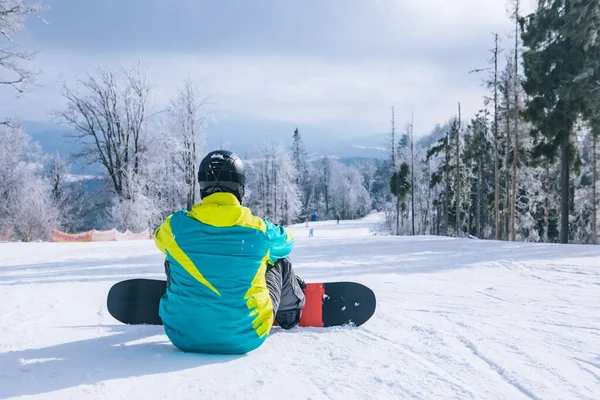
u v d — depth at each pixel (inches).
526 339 126.5
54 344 119.4
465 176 1790.1
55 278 302.7
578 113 852.0
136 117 1507.1
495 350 115.1
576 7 790.5
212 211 110.9
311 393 84.8
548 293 215.6
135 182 1454.2
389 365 102.4
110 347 116.3
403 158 2370.8
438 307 179.9
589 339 127.0
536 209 1464.1
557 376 95.5
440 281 262.7
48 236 1455.5
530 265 326.3
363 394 84.7
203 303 108.1
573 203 1289.4
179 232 111.3
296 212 2915.8
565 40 858.8
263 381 90.9
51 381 89.4
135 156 1503.4
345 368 100.1
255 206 2910.9
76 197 1711.4
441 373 97.3
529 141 1212.5
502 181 1469.0
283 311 134.2
